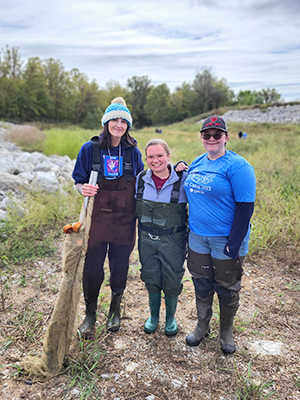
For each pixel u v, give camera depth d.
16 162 7.32
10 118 46.62
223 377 2.23
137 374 2.24
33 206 4.83
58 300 2.10
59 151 10.66
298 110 42.62
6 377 2.16
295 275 3.67
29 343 2.50
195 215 2.27
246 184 2.04
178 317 2.93
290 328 2.76
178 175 2.39
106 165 2.34
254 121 43.25
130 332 2.70
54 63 51.47
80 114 53.84
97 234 2.42
